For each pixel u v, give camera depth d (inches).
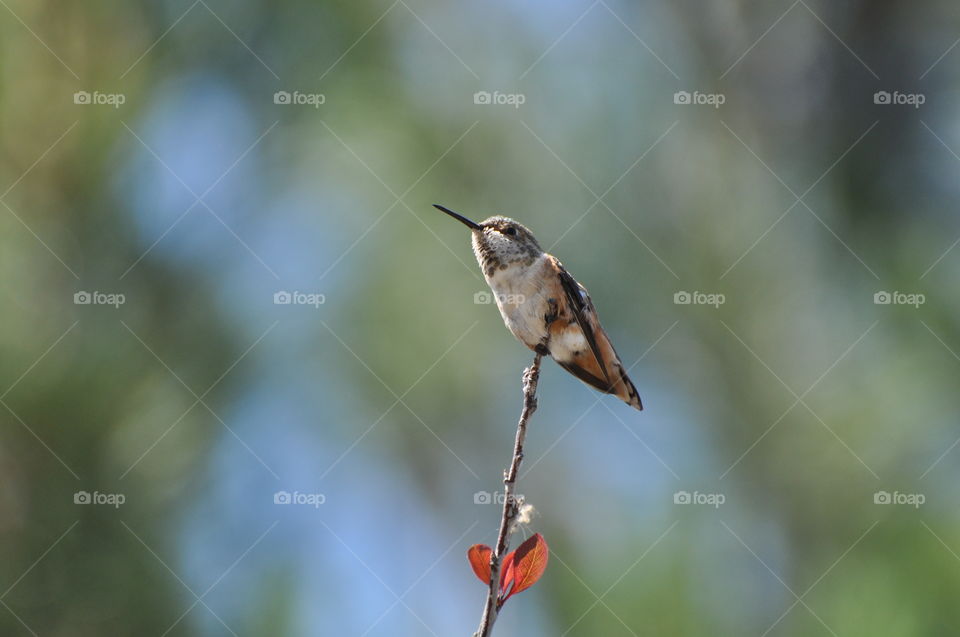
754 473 424.8
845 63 484.4
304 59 450.6
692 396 458.6
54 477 314.7
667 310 455.5
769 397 435.2
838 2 495.2
